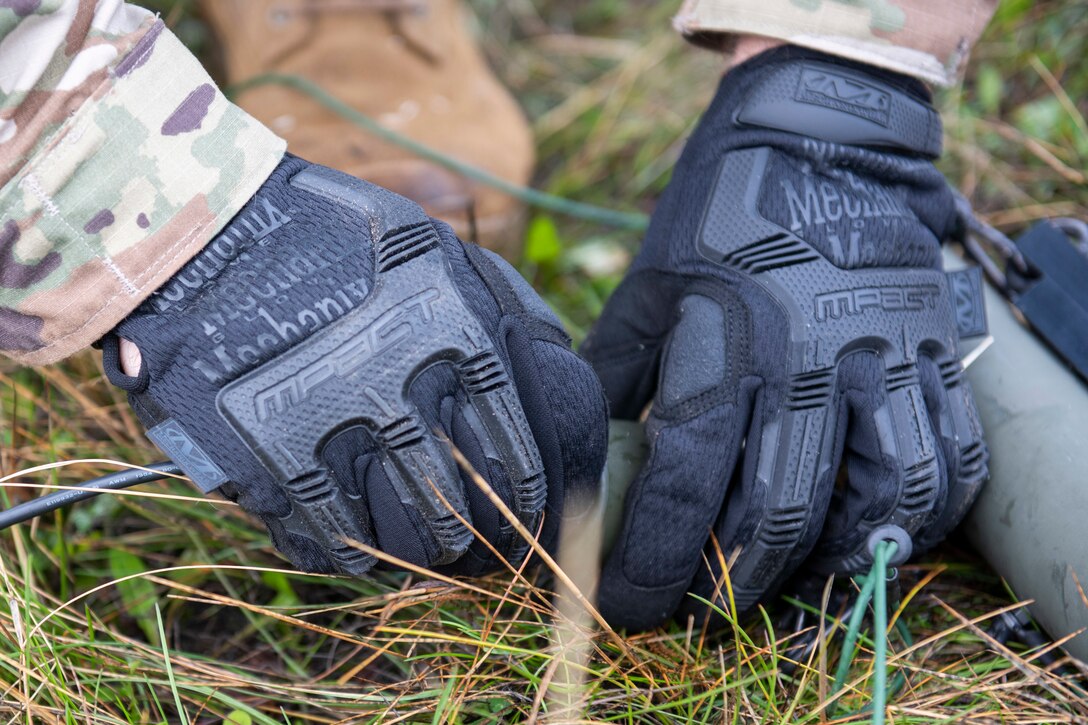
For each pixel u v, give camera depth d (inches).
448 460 23.9
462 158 34.3
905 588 27.9
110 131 23.5
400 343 23.7
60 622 27.2
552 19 47.6
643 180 38.1
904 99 26.5
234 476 23.7
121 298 23.8
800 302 25.2
